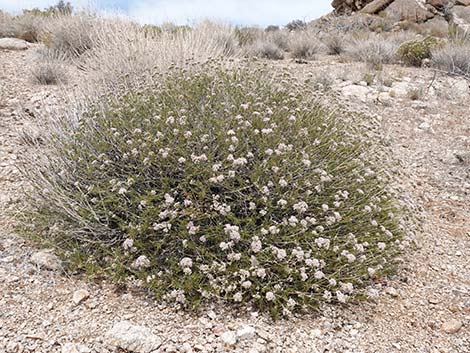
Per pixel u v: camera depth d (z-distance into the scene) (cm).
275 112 409
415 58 1136
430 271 394
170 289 323
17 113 620
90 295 318
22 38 1202
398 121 749
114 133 383
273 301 311
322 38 1556
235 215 353
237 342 282
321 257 334
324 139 415
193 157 342
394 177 521
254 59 565
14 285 320
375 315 331
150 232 339
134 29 915
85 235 356
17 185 448
